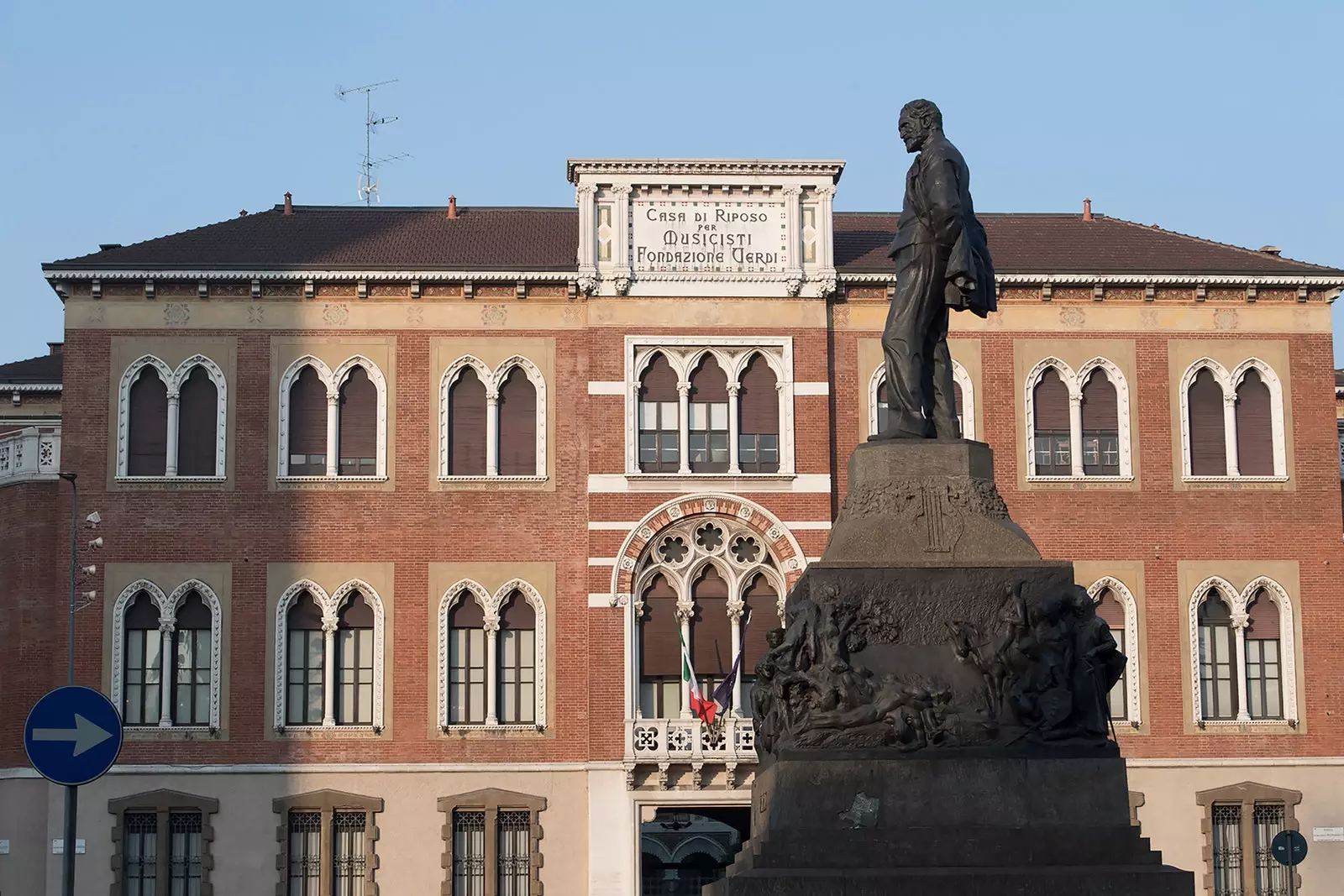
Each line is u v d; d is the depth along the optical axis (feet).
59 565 174.40
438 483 176.24
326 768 171.53
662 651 174.09
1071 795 61.11
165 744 171.01
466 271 176.96
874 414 179.42
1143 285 181.68
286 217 195.83
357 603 175.22
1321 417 183.01
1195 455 182.19
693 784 171.01
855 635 62.90
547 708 173.47
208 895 168.86
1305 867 176.76
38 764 63.98
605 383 175.94
